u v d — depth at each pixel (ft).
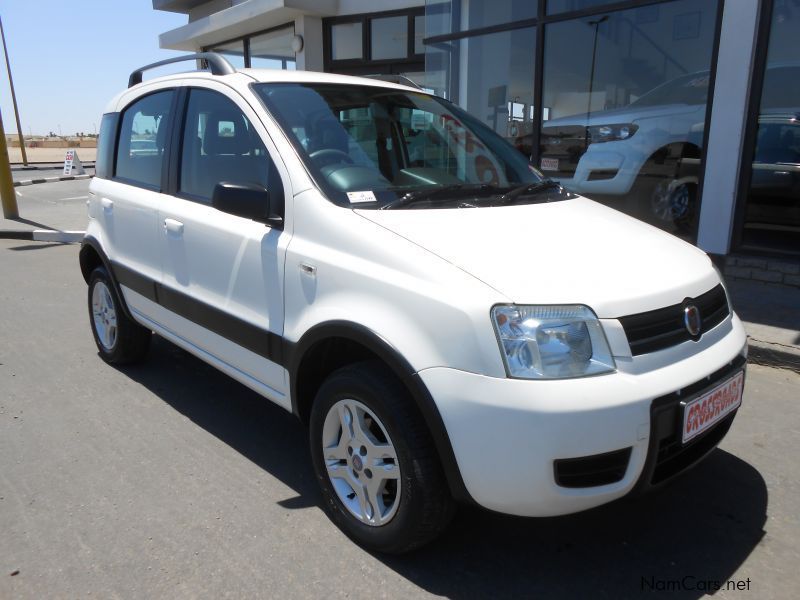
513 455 6.70
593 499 6.96
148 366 15.10
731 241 20.10
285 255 8.97
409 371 7.25
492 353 6.79
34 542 8.59
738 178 19.57
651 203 22.11
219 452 11.09
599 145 23.21
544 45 24.39
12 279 24.50
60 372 14.70
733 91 19.11
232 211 9.20
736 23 18.74
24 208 46.24
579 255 7.91
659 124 21.44
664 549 8.50
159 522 9.03
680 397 7.23
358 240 8.16
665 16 20.79
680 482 10.08
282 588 7.72
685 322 7.71
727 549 8.49
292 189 9.14
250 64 44.80
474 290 7.04
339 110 10.64
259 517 9.17
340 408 8.46
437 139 11.55
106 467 10.54
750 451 11.00
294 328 8.89
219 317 10.41
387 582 7.85
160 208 11.76
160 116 12.50
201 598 7.55
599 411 6.67
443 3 27.89
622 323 7.11
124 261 13.23
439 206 9.11
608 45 22.48
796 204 18.60
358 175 9.54
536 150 25.31
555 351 6.81
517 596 7.64
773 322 16.05
